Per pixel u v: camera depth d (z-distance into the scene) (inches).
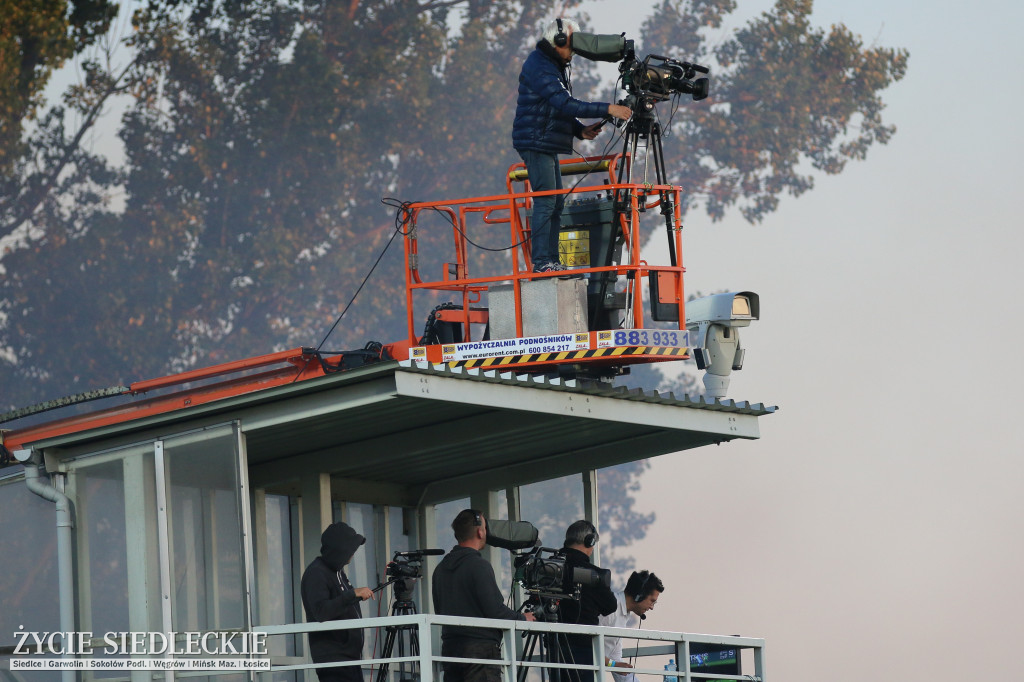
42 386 5885.8
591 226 1734.7
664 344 1667.1
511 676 1402.6
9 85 5974.4
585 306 1679.4
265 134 6146.7
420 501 2021.4
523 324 1678.2
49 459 1565.0
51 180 6141.7
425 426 1700.3
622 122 1717.5
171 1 6343.5
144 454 1528.1
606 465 1900.8
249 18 6338.6
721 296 1930.4
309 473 1775.3
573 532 1547.7
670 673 1643.7
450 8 6791.3
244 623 1435.8
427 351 1718.8
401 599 1537.9
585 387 1576.0
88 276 5964.6
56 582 1552.7
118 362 5876.0
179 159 6181.1
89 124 6225.4
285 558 1861.5
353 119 6284.5
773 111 6894.7
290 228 6092.5
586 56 1705.2
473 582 1406.3
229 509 1467.8
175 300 5949.8
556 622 1503.4
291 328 6072.8
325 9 6427.2
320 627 1393.9
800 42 6988.2
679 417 1691.7
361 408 1502.2
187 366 5959.6
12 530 1567.4
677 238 1717.5
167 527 1498.5
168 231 6013.8
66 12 6245.1
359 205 6318.9
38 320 5910.4
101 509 1544.0
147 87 6299.2
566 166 1776.6
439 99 6451.8
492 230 6471.5
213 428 1491.1
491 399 1492.4
